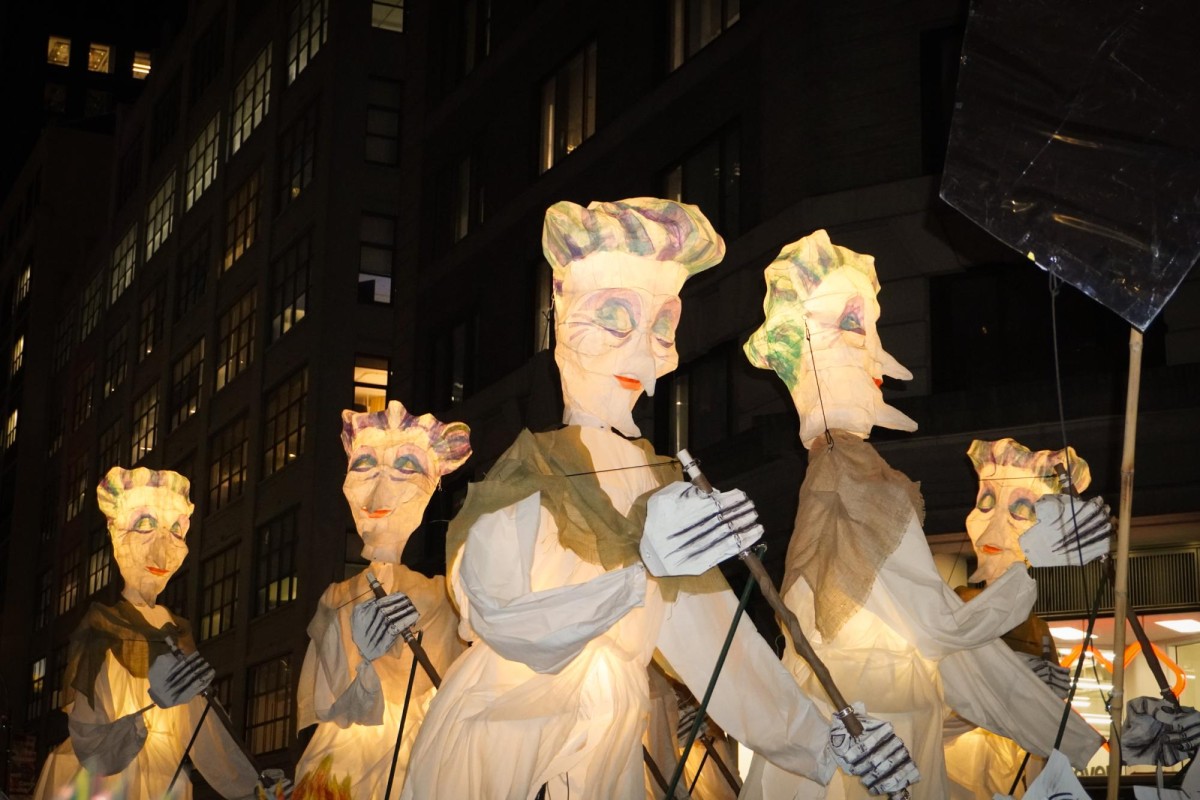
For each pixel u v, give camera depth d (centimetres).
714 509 541
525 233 2186
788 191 1605
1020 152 525
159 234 3856
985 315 1471
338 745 944
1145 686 1270
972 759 898
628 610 550
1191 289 1318
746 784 673
